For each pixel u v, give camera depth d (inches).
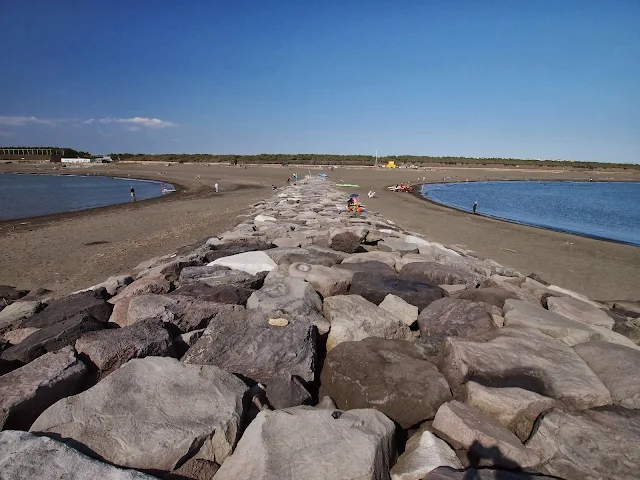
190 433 100.7
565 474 98.2
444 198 1425.9
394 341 154.9
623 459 97.9
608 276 466.3
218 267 250.1
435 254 335.6
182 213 849.5
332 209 698.2
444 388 124.6
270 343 145.3
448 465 96.3
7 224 721.6
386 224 563.5
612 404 119.7
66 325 167.0
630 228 885.2
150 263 337.1
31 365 129.2
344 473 87.2
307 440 96.3
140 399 112.6
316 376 144.3
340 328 164.2
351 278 227.0
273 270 233.5
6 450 90.5
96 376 137.6
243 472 89.0
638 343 178.4
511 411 113.9
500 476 92.9
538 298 225.5
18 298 300.8
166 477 94.1
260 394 126.0
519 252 572.1
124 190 1622.8
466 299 207.6
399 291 207.5
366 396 123.1
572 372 129.7
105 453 96.2
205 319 182.5
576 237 703.1
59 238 576.4
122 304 198.7
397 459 106.3
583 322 184.1
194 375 124.5
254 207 840.9
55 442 93.8
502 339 146.9
